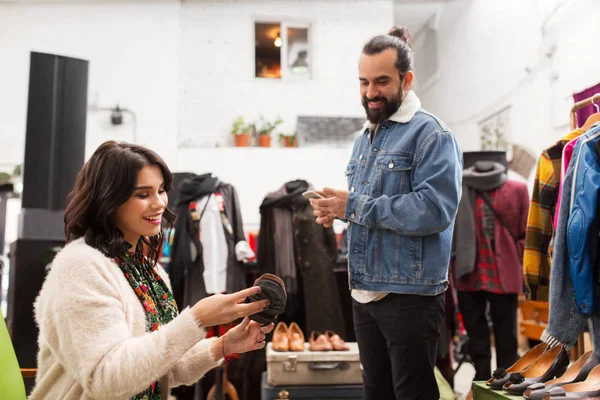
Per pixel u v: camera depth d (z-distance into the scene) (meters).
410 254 1.71
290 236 3.44
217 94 7.43
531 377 1.73
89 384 1.11
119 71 7.21
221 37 7.52
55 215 3.46
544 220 2.25
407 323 1.72
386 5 7.78
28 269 3.30
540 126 5.40
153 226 1.33
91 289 1.17
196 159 7.10
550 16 5.16
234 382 3.44
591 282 1.68
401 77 1.80
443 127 1.75
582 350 2.66
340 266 3.60
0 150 6.90
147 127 7.18
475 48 6.90
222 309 1.19
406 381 1.72
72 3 7.20
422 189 1.67
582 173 1.72
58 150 3.56
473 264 3.19
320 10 7.73
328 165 7.20
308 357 2.80
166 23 7.37
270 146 7.33
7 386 1.31
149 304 1.35
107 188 1.26
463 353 3.80
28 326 3.23
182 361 1.45
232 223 3.43
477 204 3.32
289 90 7.56
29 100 3.52
